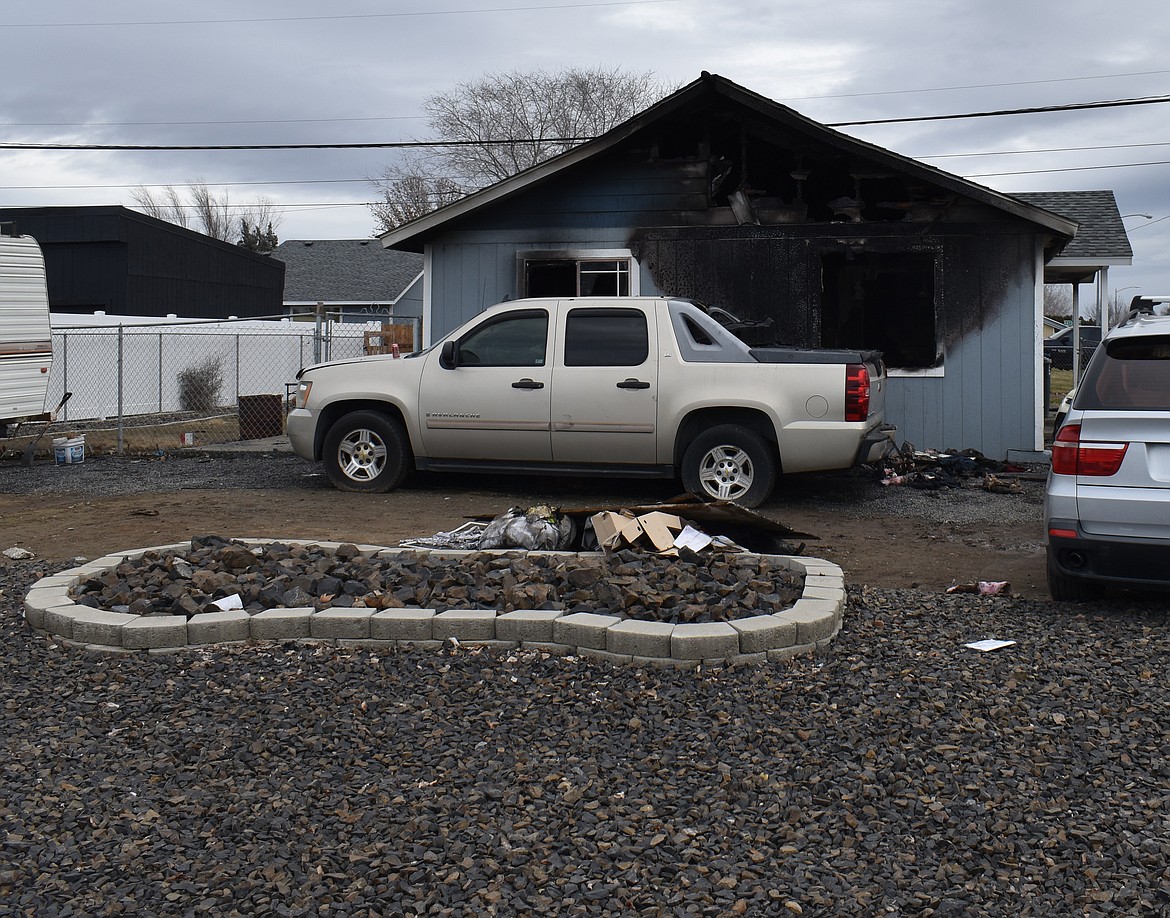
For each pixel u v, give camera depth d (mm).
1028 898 3238
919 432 13508
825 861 3451
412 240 14758
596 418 10328
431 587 6125
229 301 35375
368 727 4559
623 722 4602
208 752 4305
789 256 13828
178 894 3260
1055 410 20953
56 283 31203
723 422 10180
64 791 3963
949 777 4043
